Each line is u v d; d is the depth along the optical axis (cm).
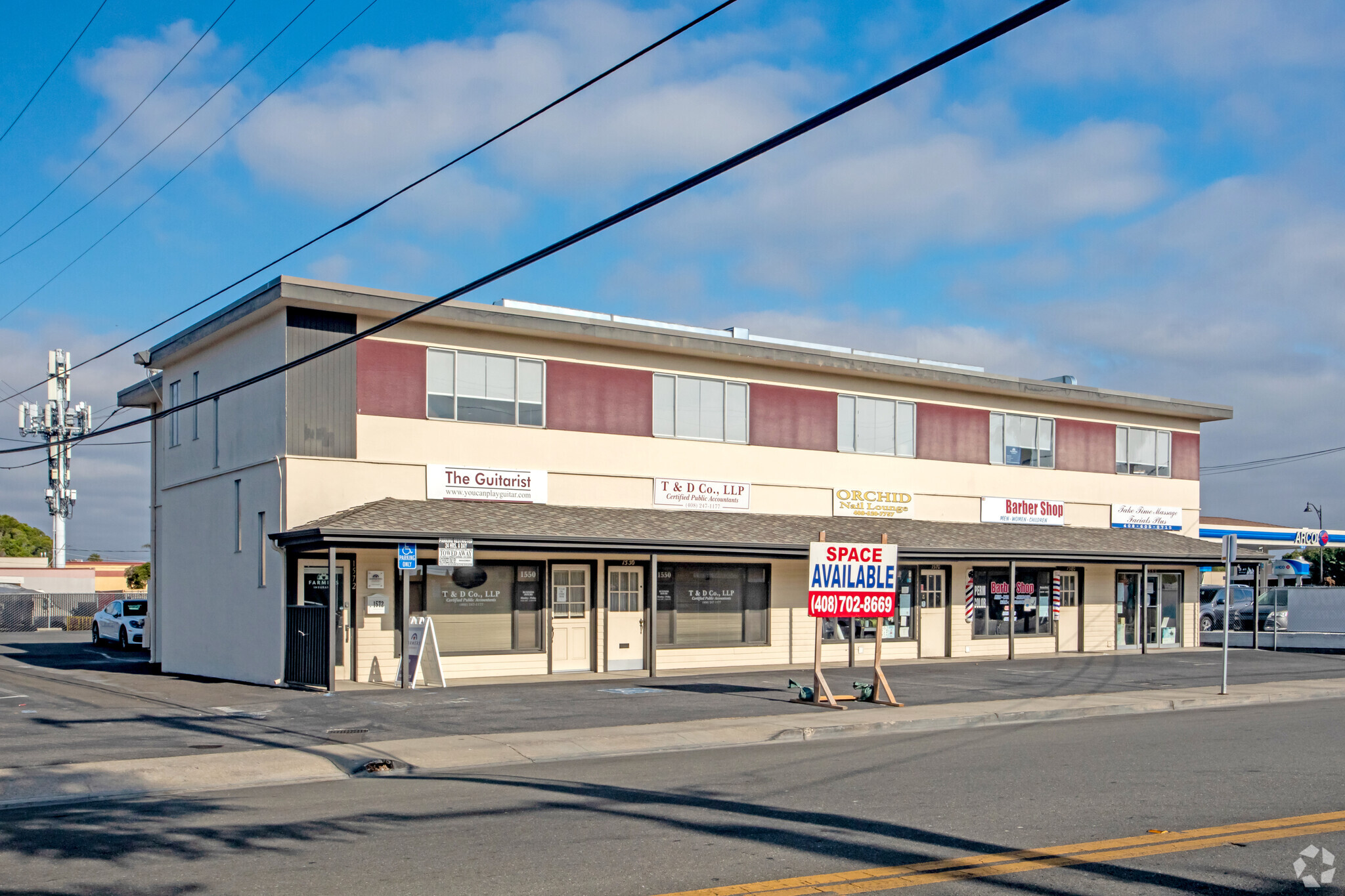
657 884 725
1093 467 3381
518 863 780
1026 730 1582
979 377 3077
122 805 1025
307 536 1997
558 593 2431
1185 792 1055
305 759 1257
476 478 2344
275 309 2194
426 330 2317
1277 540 4375
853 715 1675
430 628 2097
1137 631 3394
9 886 725
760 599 2705
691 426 2653
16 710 1730
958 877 744
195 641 2508
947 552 2691
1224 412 3616
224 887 721
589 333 2448
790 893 704
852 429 2914
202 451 2522
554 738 1440
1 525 10488
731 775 1183
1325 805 993
